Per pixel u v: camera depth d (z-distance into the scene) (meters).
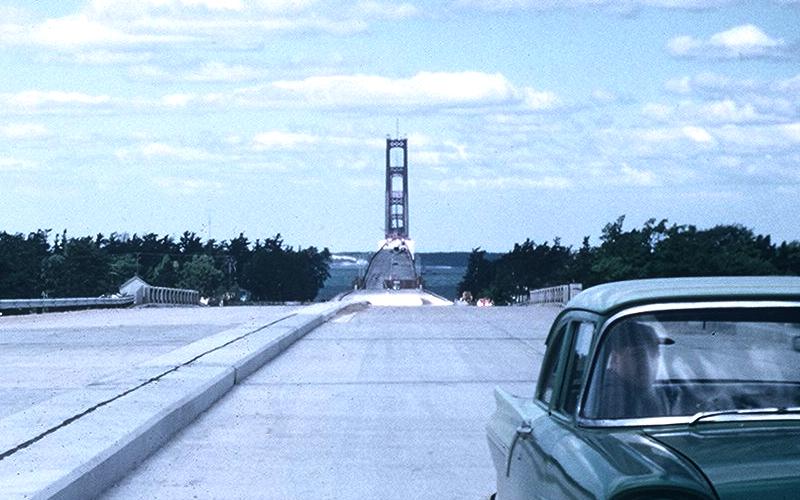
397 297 155.00
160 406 16.03
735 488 5.57
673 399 6.52
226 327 38.75
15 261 131.50
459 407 18.56
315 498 12.05
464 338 32.62
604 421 6.54
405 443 15.25
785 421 6.36
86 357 27.56
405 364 25.25
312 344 30.92
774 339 6.66
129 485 12.73
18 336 34.97
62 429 14.15
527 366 24.56
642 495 5.56
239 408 18.56
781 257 98.94
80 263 155.25
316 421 17.17
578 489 6.01
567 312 7.67
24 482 10.96
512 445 7.96
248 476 13.17
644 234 86.31
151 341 32.44
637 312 6.77
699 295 6.78
